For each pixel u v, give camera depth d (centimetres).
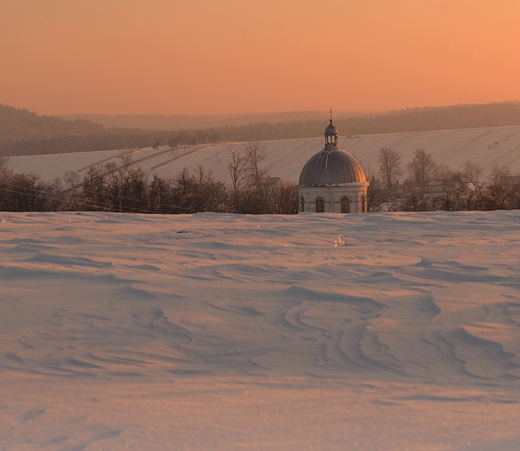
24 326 1121
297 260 1914
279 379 802
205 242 2434
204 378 808
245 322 1138
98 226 3148
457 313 1162
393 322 1112
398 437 550
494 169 16488
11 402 676
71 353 950
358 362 892
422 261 1842
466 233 2803
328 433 563
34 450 524
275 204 8638
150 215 3775
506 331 1025
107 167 17200
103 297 1361
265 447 526
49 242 2455
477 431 565
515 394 716
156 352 956
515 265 1722
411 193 9300
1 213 3831
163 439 546
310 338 1025
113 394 714
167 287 1449
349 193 7681
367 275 1606
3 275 1633
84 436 556
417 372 839
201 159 19050
